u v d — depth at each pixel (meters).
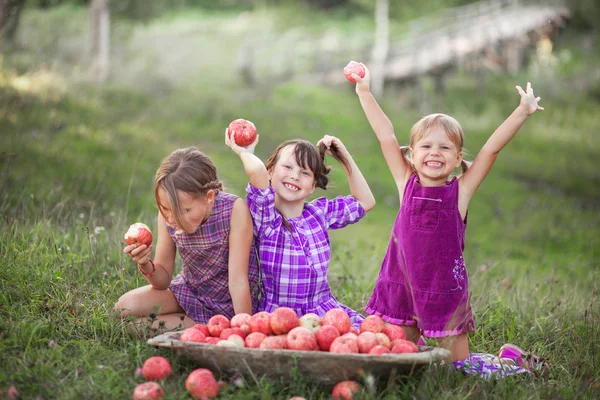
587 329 4.96
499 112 26.59
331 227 4.82
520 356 4.35
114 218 6.79
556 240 12.83
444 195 4.26
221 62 25.39
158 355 3.96
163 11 22.09
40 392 3.36
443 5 29.08
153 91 19.52
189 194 4.04
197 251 4.35
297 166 4.49
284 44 28.39
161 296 4.48
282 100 21.58
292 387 3.47
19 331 4.00
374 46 27.30
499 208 15.07
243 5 41.84
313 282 4.51
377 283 4.48
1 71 14.02
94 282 5.18
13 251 5.12
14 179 7.94
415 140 4.37
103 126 14.32
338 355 3.37
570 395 3.82
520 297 6.38
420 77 26.03
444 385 3.69
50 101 14.27
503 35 26.14
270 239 4.44
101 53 19.62
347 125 20.33
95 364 3.71
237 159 14.98
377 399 3.41
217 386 3.40
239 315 3.92
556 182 19.17
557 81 31.95
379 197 14.63
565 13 27.67
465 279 4.26
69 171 10.06
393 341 3.76
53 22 21.39
